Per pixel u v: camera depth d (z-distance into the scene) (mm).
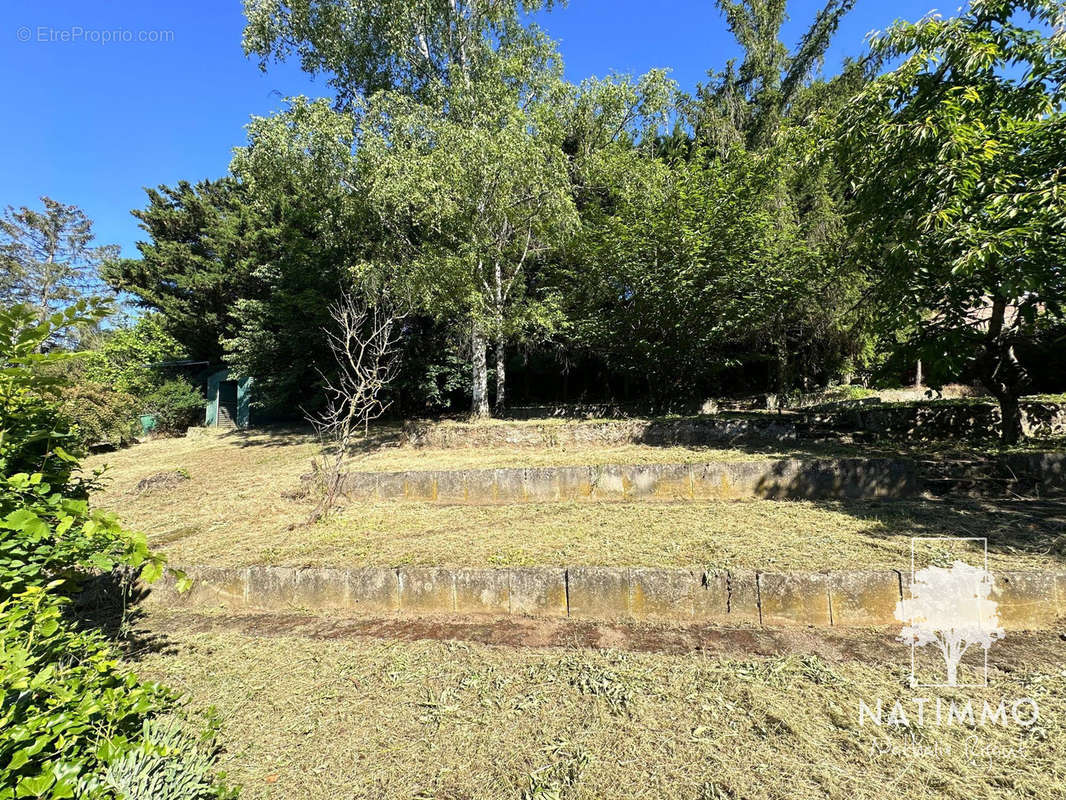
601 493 5270
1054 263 4285
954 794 1688
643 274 8859
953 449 5582
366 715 2248
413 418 12844
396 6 9727
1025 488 4441
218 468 8875
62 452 2082
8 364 1847
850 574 2793
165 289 16766
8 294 24844
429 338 13523
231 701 2389
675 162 10805
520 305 9164
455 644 2809
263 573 3500
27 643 1426
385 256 9359
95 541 2168
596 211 10125
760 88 11648
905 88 4773
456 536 4164
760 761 1863
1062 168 4047
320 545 4133
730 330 9062
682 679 2355
